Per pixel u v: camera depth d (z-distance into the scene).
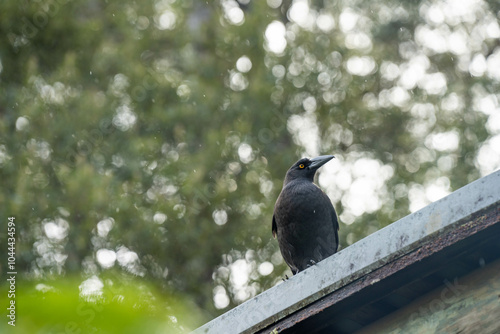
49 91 14.81
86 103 14.51
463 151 15.76
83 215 13.71
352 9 17.03
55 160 14.14
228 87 15.80
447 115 16.23
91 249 13.66
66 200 13.77
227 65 15.95
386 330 5.01
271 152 15.11
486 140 15.77
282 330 5.07
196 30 16.42
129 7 15.95
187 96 15.04
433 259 4.64
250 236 14.48
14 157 13.98
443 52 17.00
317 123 16.03
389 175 15.75
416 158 15.92
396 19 17.14
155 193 14.43
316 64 16.03
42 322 3.92
